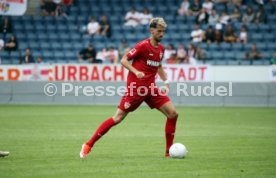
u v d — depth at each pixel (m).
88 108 67.56
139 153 33.00
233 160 30.39
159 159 30.56
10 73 73.00
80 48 82.81
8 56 80.69
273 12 86.62
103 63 74.12
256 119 55.94
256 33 83.31
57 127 47.84
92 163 29.11
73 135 42.12
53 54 82.12
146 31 84.38
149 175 25.72
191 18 85.44
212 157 31.45
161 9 87.25
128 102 30.53
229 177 25.47
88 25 84.00
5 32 83.44
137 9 87.81
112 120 30.77
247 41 82.19
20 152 33.03
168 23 85.38
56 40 84.44
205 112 63.41
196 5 85.88
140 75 29.33
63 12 87.75
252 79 70.94
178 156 30.92
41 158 30.73
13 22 86.44
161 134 43.09
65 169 27.23
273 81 70.56
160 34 30.27
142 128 47.56
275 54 73.81
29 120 53.59
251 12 84.19
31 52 82.44
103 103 72.19
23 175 25.62
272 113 62.47
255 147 35.88
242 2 87.00
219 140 39.62
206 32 80.81
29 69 72.94
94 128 47.16
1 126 48.38
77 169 27.27
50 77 72.75
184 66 71.31
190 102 71.75
